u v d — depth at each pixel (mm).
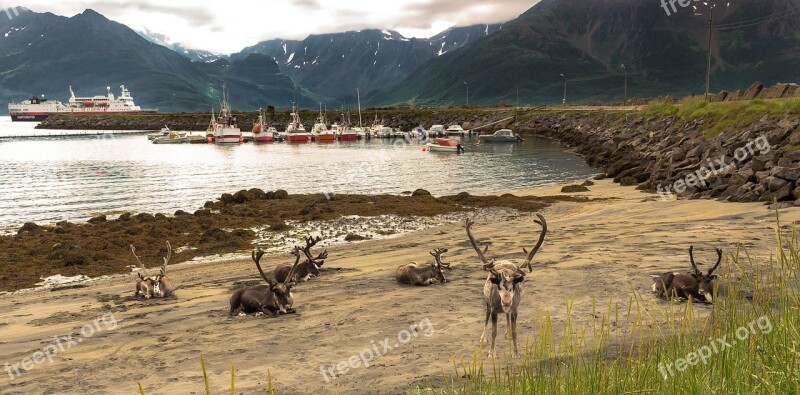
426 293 13602
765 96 59188
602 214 27547
